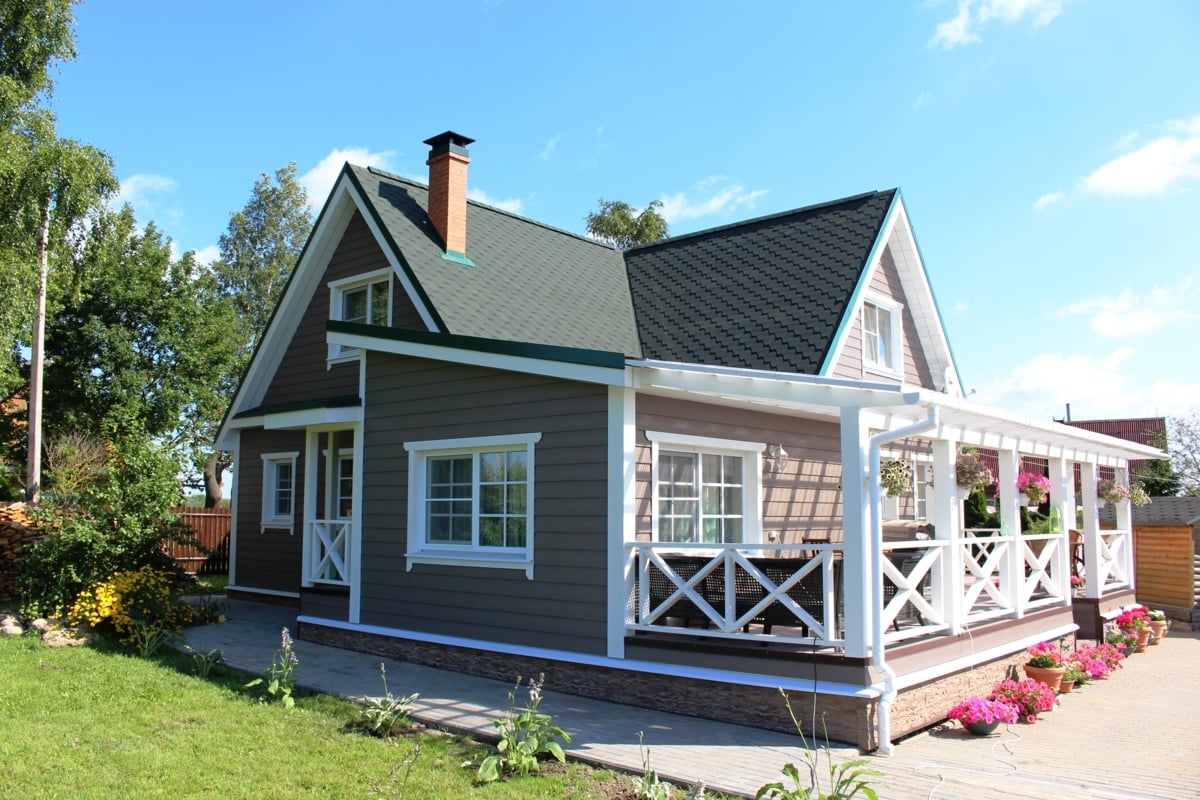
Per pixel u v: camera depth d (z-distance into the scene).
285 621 13.98
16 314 19.25
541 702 8.79
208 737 7.28
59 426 24.47
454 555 10.60
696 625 8.91
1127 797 6.33
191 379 27.92
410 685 9.48
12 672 9.47
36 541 13.18
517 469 10.21
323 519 13.75
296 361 15.41
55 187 19.39
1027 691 9.16
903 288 15.16
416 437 11.30
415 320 12.96
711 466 10.88
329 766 6.58
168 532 13.09
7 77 19.11
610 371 8.98
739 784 6.25
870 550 7.75
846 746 7.41
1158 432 32.28
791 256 13.62
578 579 9.33
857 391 7.81
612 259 16.47
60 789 6.02
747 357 11.47
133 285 26.19
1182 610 17.56
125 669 9.84
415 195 14.59
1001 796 6.17
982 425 9.70
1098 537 13.71
